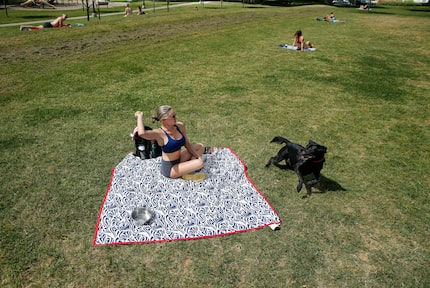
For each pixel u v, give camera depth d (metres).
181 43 17.25
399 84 11.39
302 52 16.02
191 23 25.11
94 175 5.72
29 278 3.78
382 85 11.21
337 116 8.50
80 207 4.93
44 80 10.73
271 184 5.60
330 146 6.94
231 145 6.86
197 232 4.45
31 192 5.25
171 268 3.96
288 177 5.80
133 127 7.55
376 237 4.53
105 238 4.32
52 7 42.03
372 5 50.88
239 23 25.61
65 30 20.03
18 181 5.52
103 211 4.75
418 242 4.46
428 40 20.38
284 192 5.40
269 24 25.36
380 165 6.27
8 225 4.55
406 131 7.74
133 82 10.77
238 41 18.30
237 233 4.50
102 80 10.90
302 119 8.25
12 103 8.81
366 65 13.86
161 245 4.27
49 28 21.02
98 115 8.16
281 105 9.13
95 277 3.82
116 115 8.18
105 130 7.38
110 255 4.11
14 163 6.04
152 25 23.36
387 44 18.83
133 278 3.82
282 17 30.58
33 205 4.95
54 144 6.75
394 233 4.61
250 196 5.17
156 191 5.12
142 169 5.73
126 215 4.68
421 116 8.64
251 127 7.72
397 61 14.79
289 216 4.88
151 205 4.86
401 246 4.39
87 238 4.36
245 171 5.88
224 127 7.67
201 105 8.94
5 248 4.17
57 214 4.78
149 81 10.91
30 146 6.65
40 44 16.23
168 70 12.27
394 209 5.08
